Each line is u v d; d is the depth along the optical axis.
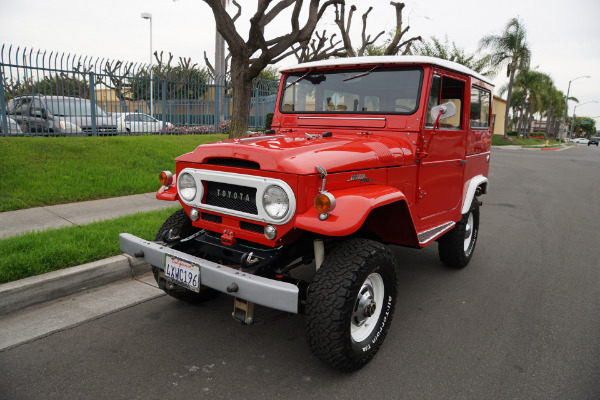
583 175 15.35
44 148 8.23
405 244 3.43
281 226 2.69
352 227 2.48
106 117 11.59
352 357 2.70
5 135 9.64
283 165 2.61
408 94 3.50
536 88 40.75
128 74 11.90
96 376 2.72
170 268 2.89
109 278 4.08
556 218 7.88
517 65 32.94
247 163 2.84
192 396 2.55
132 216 5.54
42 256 3.88
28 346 3.02
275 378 2.76
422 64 3.45
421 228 3.79
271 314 2.90
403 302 4.00
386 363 2.98
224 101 14.98
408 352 3.13
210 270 2.64
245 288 2.50
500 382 2.78
